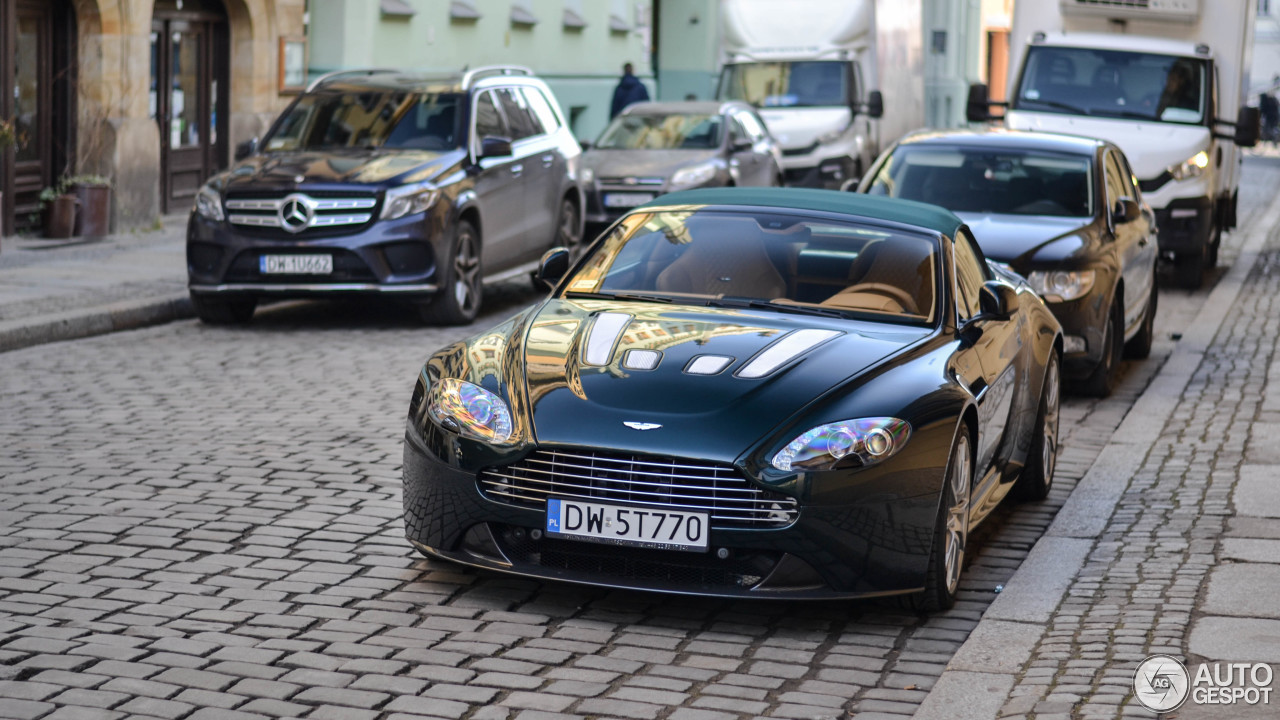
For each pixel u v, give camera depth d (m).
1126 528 7.03
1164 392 10.74
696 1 37.31
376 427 8.98
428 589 5.98
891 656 5.41
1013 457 7.24
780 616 5.82
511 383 5.84
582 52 31.55
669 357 5.95
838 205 7.20
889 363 5.99
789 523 5.46
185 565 6.20
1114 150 12.39
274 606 5.71
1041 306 7.99
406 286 12.83
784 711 4.83
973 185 11.48
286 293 12.78
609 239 7.11
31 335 11.88
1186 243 16.78
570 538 5.56
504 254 14.26
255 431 8.79
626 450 5.48
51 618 5.50
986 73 43.84
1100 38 17.89
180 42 20.38
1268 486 7.75
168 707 4.69
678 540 5.47
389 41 23.97
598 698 4.89
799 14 24.92
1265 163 43.91
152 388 10.11
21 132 17.62
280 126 14.01
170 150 20.31
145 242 17.80
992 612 5.75
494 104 14.59
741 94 24.89
